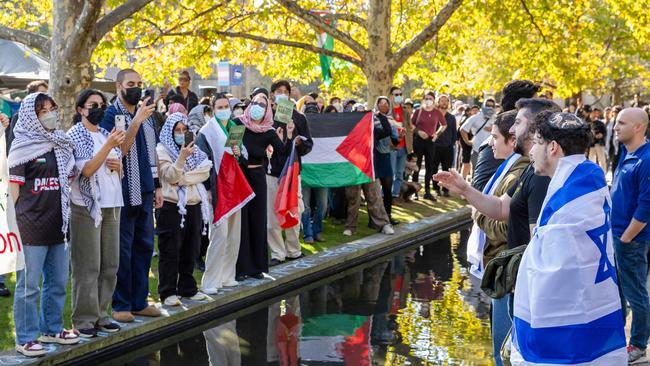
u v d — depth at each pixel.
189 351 6.43
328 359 6.20
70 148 5.87
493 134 4.92
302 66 17.27
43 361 5.71
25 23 14.95
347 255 9.99
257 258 8.53
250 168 8.35
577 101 31.23
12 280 8.09
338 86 19.80
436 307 7.96
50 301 5.95
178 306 7.27
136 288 6.85
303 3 16.47
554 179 3.75
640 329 5.93
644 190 5.68
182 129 7.21
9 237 5.28
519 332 3.79
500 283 4.23
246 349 6.48
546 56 17.42
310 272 9.18
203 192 7.50
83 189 6.08
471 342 6.70
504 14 16.58
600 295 3.64
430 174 15.41
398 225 12.45
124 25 14.62
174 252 7.27
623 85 36.50
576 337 3.61
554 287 3.62
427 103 15.18
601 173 3.71
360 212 13.71
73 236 6.12
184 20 15.87
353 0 17.38
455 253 11.02
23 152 5.62
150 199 6.84
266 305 8.03
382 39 14.48
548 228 3.67
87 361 6.06
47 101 5.68
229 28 15.90
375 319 7.46
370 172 11.02
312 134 10.96
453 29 17.06
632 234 5.73
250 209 8.44
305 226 10.84
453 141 15.62
